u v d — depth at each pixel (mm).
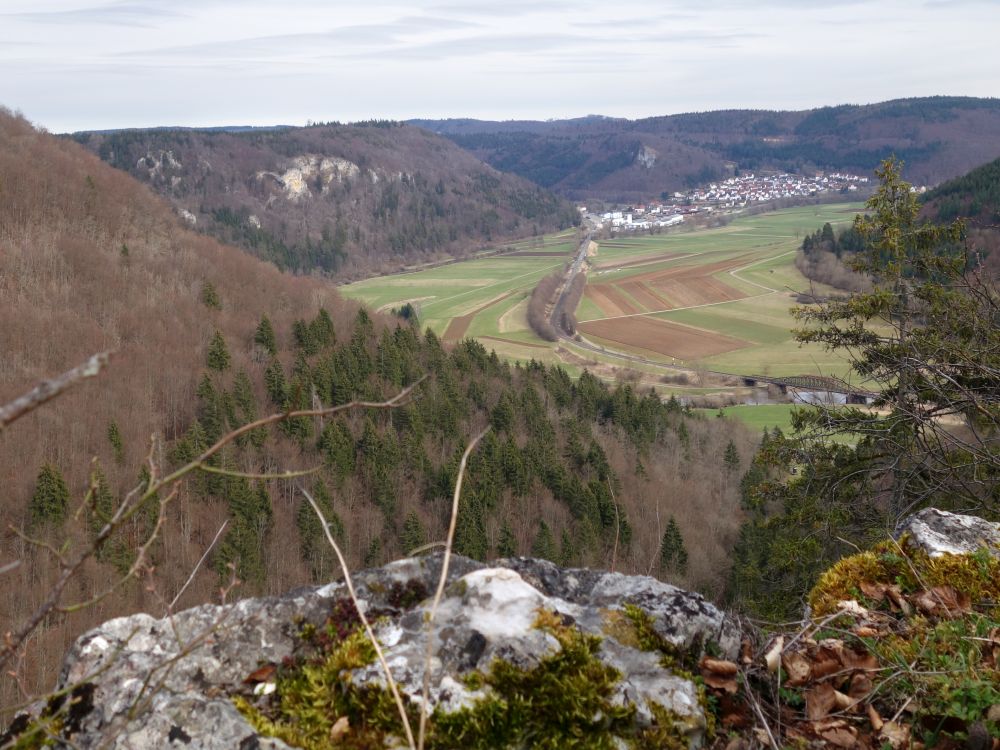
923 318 12258
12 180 108062
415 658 2721
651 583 3311
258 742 2434
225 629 3000
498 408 71000
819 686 3068
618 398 78438
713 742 2785
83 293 90438
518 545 55281
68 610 1897
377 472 59562
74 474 52125
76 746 2451
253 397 68250
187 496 48656
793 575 11867
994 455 8305
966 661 3080
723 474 66875
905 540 4102
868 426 12125
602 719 2578
